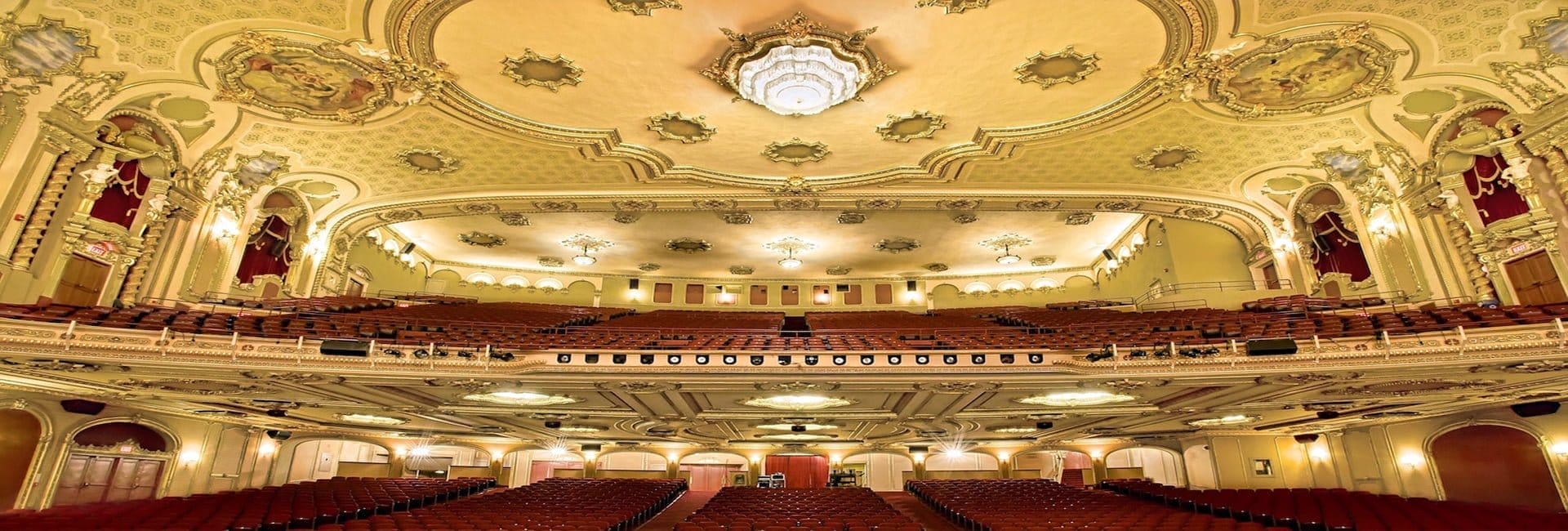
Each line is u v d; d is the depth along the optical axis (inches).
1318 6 344.2
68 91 388.8
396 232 840.9
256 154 518.3
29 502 452.8
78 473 491.2
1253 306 585.0
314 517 467.2
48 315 353.1
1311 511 494.3
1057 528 412.5
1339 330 433.1
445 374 381.1
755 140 522.9
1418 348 350.3
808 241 892.0
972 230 845.2
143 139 446.3
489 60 403.5
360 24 358.9
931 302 1046.4
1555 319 336.8
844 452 874.8
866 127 500.1
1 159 373.7
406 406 490.0
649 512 581.3
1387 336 359.6
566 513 481.7
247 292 560.4
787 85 394.6
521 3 350.0
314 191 602.2
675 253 950.4
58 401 473.7
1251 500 560.7
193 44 371.6
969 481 757.9
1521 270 429.1
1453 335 349.7
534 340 490.0
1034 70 415.8
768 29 373.4
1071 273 1000.9
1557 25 341.4
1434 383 385.7
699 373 392.2
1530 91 390.0
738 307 1064.2
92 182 421.4
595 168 569.0
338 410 520.7
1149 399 450.0
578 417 550.6
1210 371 372.5
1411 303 493.0
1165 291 724.7
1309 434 706.2
